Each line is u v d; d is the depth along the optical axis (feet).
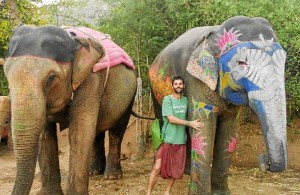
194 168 18.38
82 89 17.75
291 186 22.82
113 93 21.16
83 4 36.86
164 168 19.03
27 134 14.10
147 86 30.94
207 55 17.70
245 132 31.37
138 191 21.65
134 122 33.12
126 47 29.71
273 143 15.64
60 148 32.45
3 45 34.60
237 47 16.74
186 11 26.89
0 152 31.83
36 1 36.76
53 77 15.20
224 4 25.35
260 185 22.84
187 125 18.51
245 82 16.47
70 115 17.75
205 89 18.11
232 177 24.34
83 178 17.84
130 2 27.50
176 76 18.84
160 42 28.60
